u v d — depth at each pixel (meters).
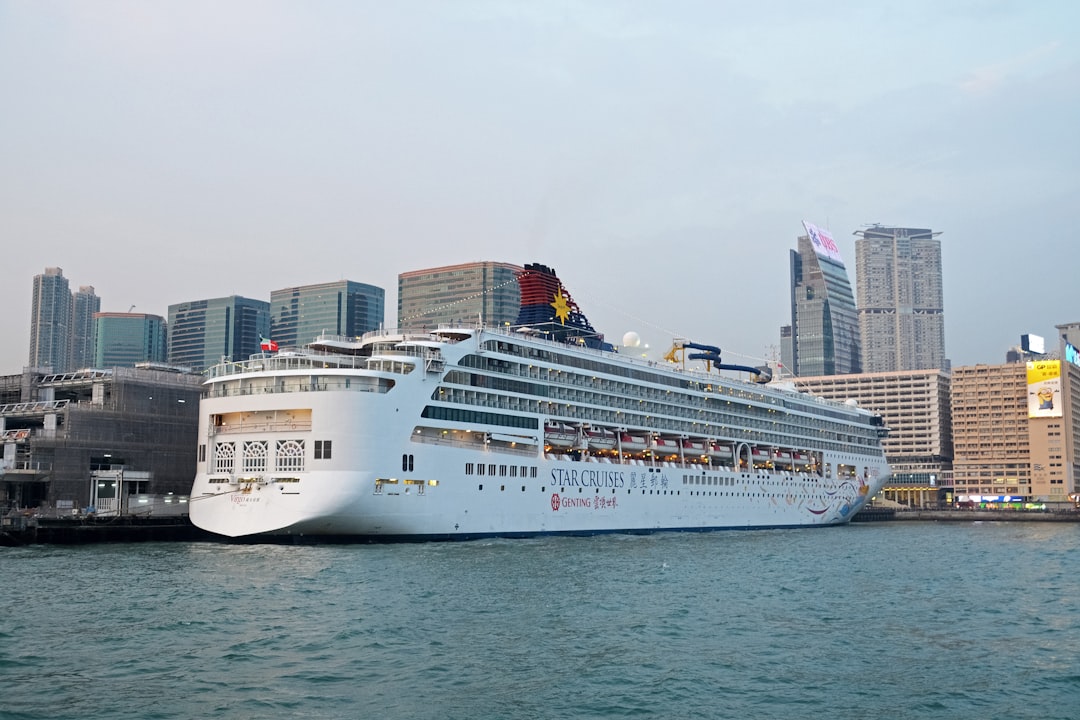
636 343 152.00
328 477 98.00
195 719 39.22
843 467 186.38
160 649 50.50
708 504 147.38
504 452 114.06
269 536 99.94
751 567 92.50
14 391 151.50
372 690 43.44
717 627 59.03
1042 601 72.31
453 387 109.12
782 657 51.09
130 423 136.00
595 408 130.00
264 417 102.44
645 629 57.72
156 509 131.88
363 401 99.44
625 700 42.66
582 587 74.00
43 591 69.50
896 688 45.31
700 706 42.03
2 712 39.72
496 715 40.41
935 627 60.50
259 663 47.78
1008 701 43.47
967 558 110.31
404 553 94.19
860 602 70.62
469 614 61.22
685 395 147.38
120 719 39.06
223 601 64.81
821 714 41.28
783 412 169.50
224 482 102.19
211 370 110.50
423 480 103.81
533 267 140.38
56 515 118.06
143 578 76.38
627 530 131.62
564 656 50.28
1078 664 50.38
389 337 112.12
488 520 111.25
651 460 139.88
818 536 148.25
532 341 122.50
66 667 46.72
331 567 82.62
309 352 113.06
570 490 122.75
